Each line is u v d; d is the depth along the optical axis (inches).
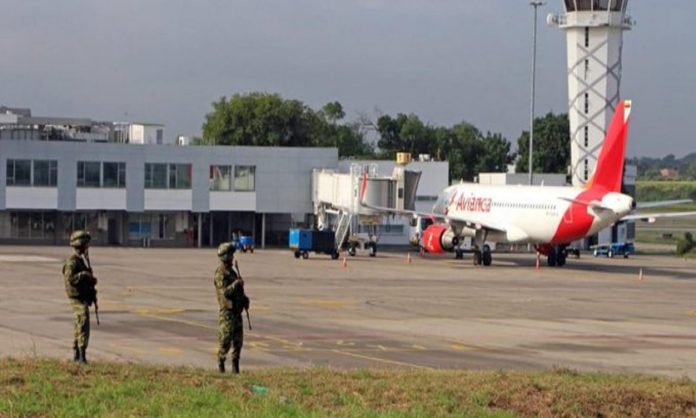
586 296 3567.9
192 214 6614.2
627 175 7529.5
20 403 1270.9
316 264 4879.4
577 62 7288.4
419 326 2546.8
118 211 6515.8
